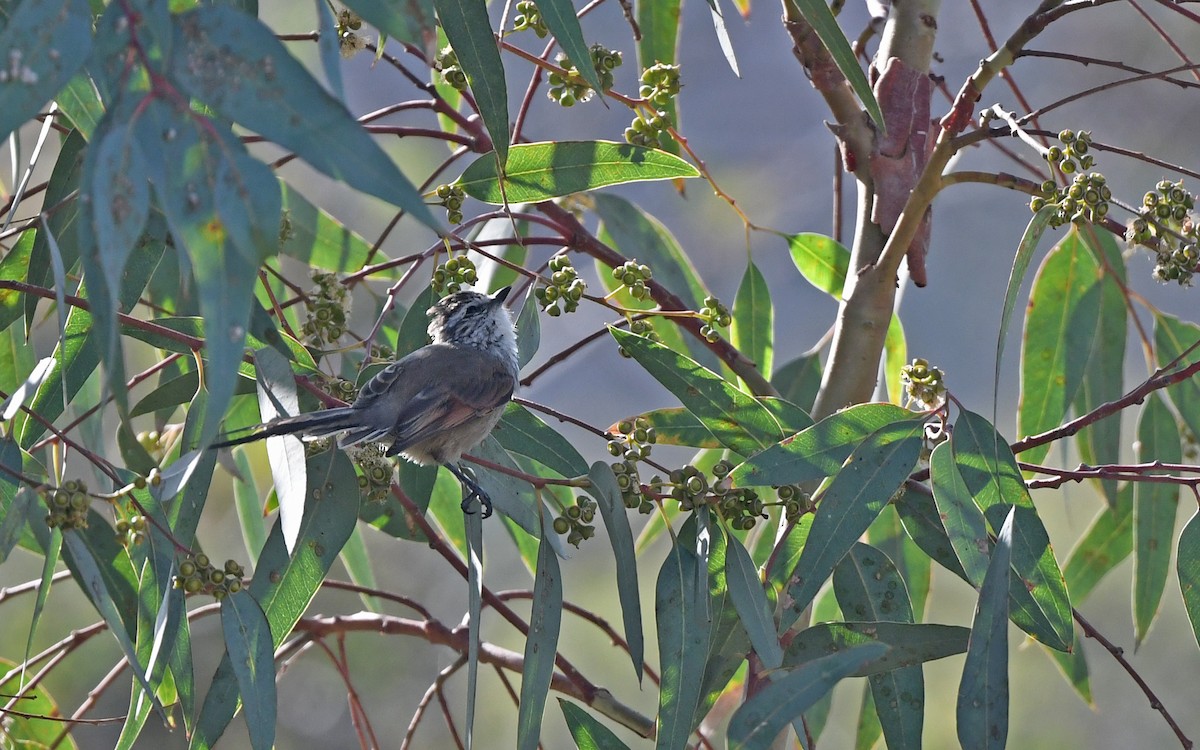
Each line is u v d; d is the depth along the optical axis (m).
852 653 5.89
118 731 16.19
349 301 8.58
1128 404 7.69
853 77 6.86
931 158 7.73
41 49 4.96
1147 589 9.68
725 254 25.05
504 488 7.55
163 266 9.55
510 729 18.53
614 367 23.88
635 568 6.92
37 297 7.83
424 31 5.41
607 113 24.39
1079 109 23.42
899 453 6.95
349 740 18.25
